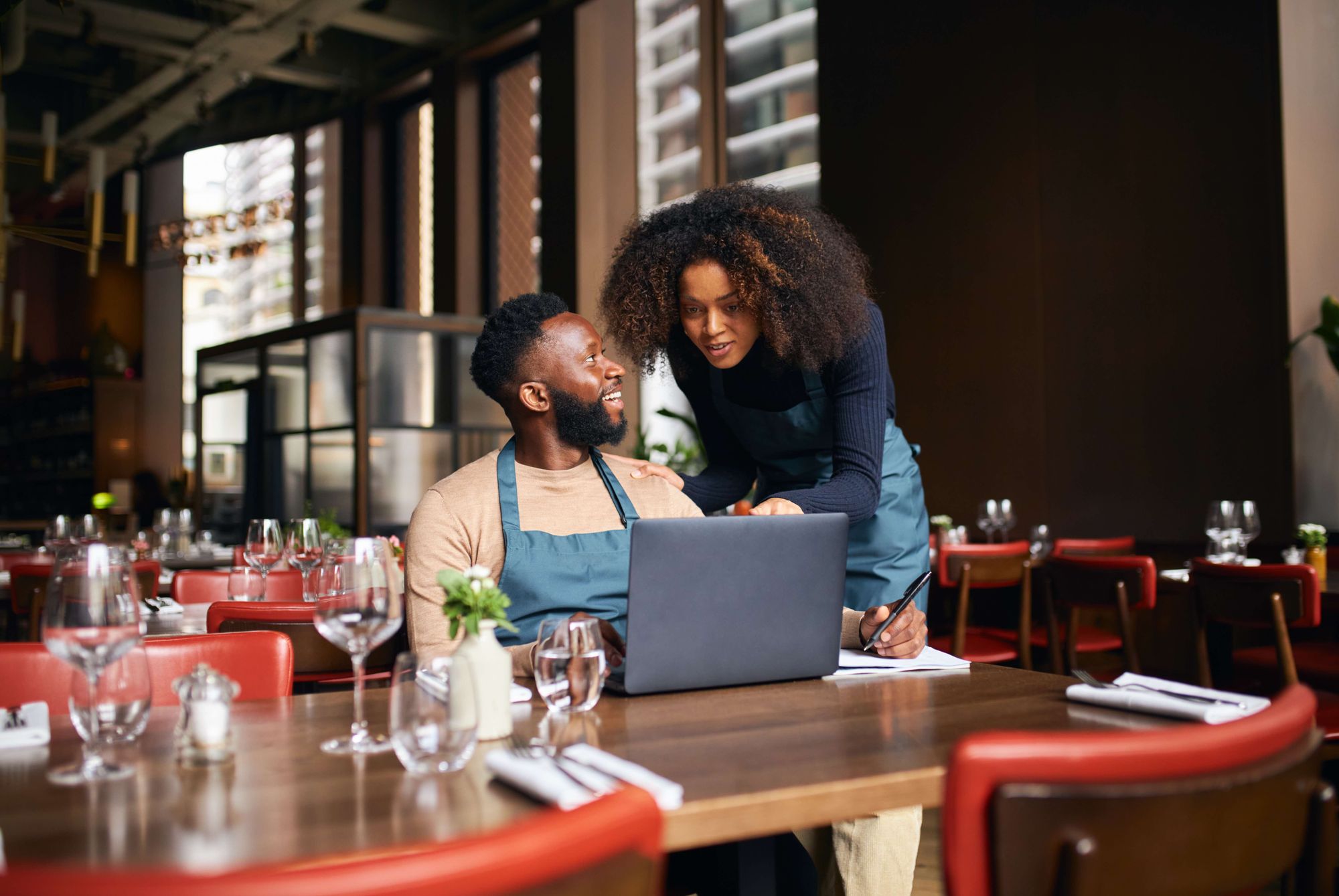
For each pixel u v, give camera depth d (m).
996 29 5.35
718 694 1.27
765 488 2.16
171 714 1.26
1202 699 1.15
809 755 0.98
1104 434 4.93
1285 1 4.31
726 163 6.58
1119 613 3.36
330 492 7.02
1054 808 0.74
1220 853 0.78
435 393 7.03
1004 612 4.96
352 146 9.35
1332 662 3.05
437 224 8.46
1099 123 4.95
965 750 0.75
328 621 1.12
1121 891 0.75
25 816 0.85
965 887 0.74
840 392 1.86
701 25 6.59
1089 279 4.98
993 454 5.39
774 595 1.30
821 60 6.16
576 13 7.18
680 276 1.79
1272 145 4.32
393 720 0.96
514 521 1.53
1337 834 0.89
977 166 5.44
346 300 9.37
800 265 1.73
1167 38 4.69
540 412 1.60
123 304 11.63
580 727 1.11
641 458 5.67
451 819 0.83
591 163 7.14
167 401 11.49
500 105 8.28
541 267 7.38
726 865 1.24
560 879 0.60
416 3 8.11
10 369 12.32
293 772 0.97
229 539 8.14
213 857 0.74
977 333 5.45
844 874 1.57
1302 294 4.29
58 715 1.31
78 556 1.06
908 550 2.02
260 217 7.68
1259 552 4.36
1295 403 4.27
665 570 1.23
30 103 10.03
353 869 0.55
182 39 8.36
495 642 1.10
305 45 7.73
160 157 10.81
